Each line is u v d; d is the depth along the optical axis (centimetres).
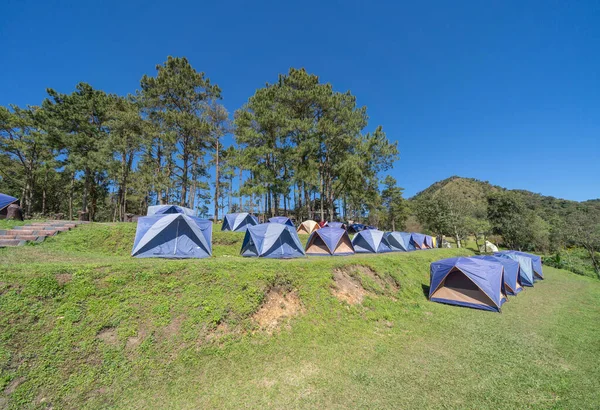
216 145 3166
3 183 3269
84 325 551
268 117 2653
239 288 787
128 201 4366
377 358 663
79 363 493
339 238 1741
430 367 625
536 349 746
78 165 2588
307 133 2812
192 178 3544
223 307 712
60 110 2680
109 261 881
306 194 3694
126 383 490
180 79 2819
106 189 3738
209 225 1402
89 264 703
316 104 2961
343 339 757
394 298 1151
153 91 2781
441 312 1058
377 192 3588
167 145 2770
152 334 589
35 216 3347
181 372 540
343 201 4859
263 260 1045
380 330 848
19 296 547
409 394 516
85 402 444
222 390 512
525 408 482
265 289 827
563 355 712
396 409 471
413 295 1245
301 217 3788
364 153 2847
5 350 462
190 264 817
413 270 1519
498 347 752
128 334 567
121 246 1352
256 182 2753
